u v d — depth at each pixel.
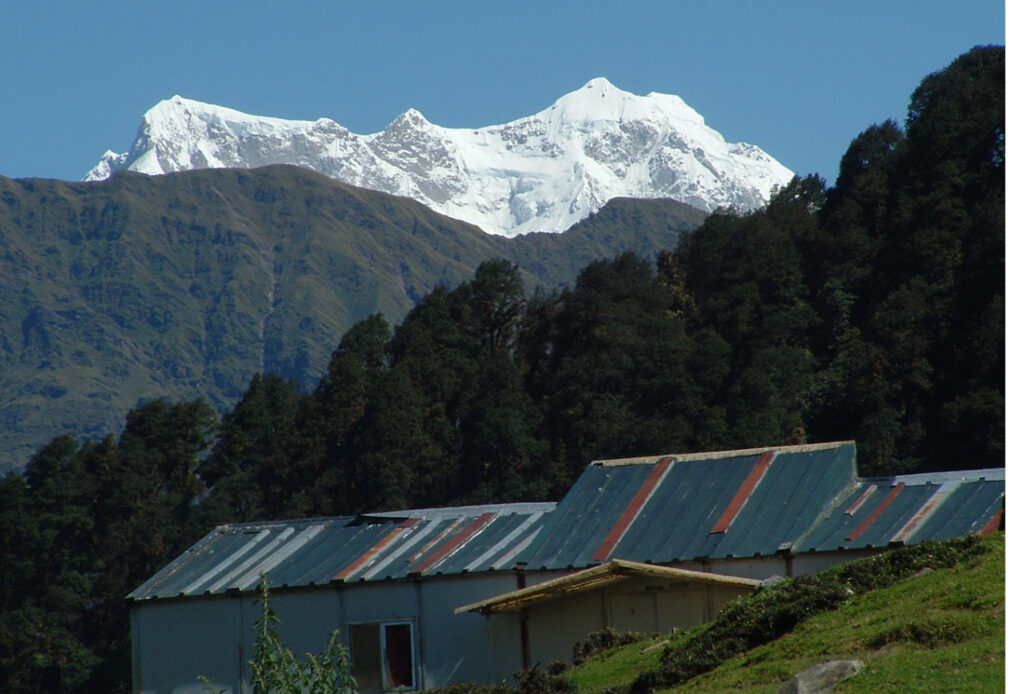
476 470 173.88
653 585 61.62
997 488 63.16
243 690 73.50
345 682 40.03
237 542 81.50
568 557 68.31
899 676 37.00
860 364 165.75
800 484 67.62
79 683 164.00
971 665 36.62
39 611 169.50
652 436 163.62
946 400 158.00
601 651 54.81
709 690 41.62
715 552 64.56
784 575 62.78
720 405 171.25
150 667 75.25
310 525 82.06
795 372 171.25
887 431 152.00
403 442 176.50
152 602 75.75
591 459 168.25
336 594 72.50
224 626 74.56
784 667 41.16
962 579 43.28
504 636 65.88
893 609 42.88
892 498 65.12
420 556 73.12
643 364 178.88
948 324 166.75
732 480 69.94
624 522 69.69
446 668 69.50
